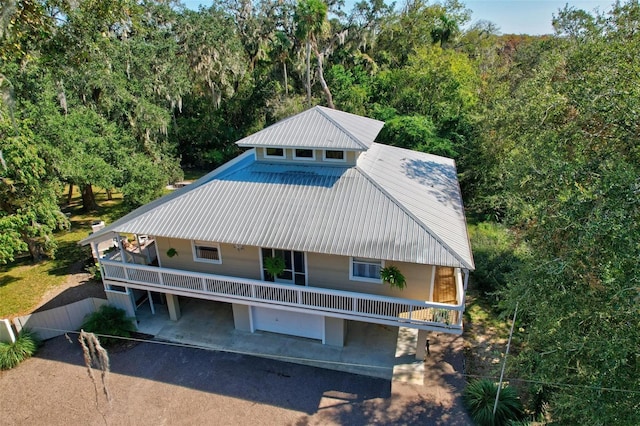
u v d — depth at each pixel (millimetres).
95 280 20250
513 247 13117
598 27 15891
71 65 17281
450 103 32438
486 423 11750
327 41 42188
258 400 13172
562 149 12586
